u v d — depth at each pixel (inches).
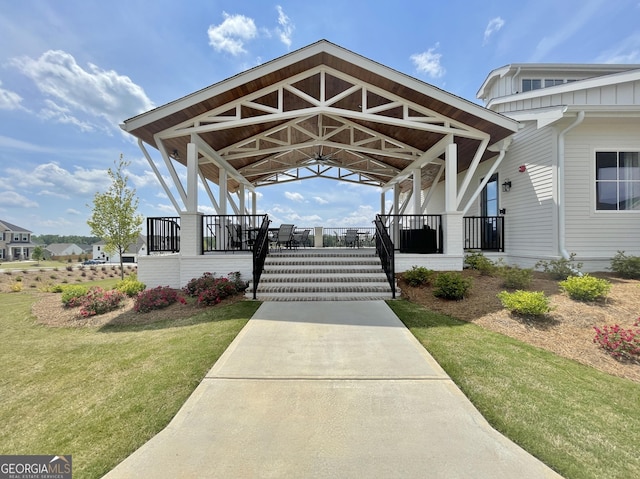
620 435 84.6
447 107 267.3
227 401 99.5
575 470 72.0
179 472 70.8
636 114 260.1
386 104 290.4
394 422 88.4
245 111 301.9
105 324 194.9
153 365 129.3
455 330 162.2
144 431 88.0
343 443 79.4
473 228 398.6
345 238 565.3
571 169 281.7
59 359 142.0
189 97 252.7
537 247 299.9
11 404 105.7
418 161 383.2
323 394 103.1
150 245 295.9
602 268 280.1
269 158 441.7
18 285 500.7
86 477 72.4
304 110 262.5
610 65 414.3
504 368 121.4
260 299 229.3
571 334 152.5
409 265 284.4
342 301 223.0
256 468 71.3
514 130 274.2
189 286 251.9
